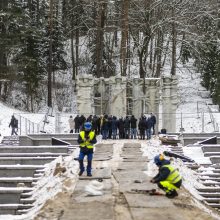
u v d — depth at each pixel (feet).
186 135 109.91
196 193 50.75
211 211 43.65
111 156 71.92
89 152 52.65
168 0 153.89
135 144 89.51
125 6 143.13
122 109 127.44
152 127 115.03
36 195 49.24
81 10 193.98
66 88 209.05
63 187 47.19
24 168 64.69
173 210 37.24
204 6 163.63
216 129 144.05
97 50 162.50
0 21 167.43
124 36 143.23
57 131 132.26
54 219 35.27
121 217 35.09
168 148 83.92
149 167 61.21
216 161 77.15
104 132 105.09
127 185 47.67
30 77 175.42
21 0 210.59
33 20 205.57
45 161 72.38
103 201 40.45
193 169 66.74
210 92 191.42
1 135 131.03
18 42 170.50
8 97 183.32
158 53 179.63
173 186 42.29
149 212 36.42
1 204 47.39
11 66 171.22
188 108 176.86
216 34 176.96
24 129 139.95
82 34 253.85
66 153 82.48
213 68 189.67
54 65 204.74
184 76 223.51
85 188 44.47
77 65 213.46
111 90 128.98
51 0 185.06
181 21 157.48
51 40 184.03
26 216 39.01
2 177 61.77
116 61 210.38
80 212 36.47
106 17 170.09
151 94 133.28
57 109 186.80
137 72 208.74
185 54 206.18
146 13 147.54
